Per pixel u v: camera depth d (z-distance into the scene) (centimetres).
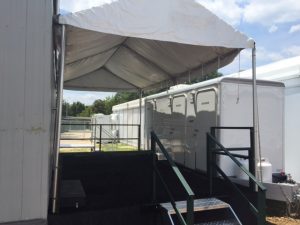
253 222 434
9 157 303
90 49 579
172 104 774
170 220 354
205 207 374
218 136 570
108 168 578
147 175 544
